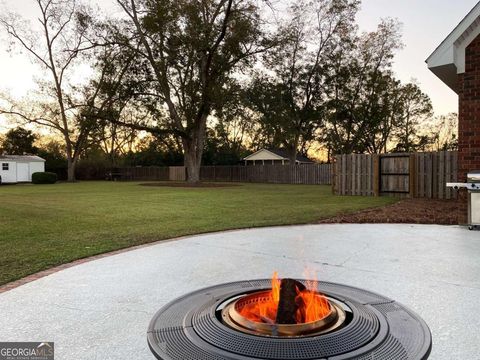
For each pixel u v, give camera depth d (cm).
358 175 1374
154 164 3850
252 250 476
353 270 377
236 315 205
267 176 2950
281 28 2136
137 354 208
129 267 399
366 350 174
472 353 205
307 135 3347
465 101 634
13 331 240
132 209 992
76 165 3725
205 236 577
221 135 4288
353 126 3388
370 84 3231
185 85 2133
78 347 217
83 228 677
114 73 1981
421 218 730
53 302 294
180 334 196
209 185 2312
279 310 202
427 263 404
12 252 480
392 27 3138
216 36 2020
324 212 866
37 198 1415
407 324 209
